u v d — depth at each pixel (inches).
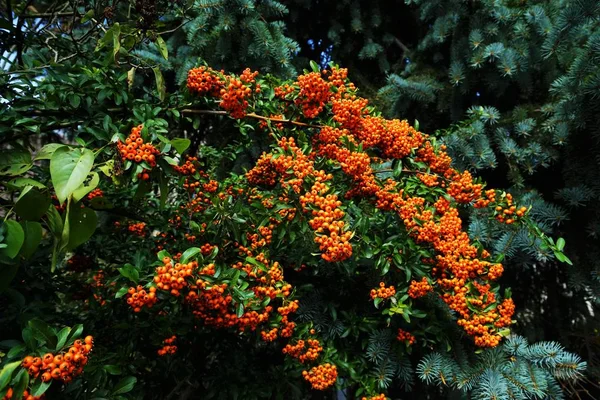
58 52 66.8
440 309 80.2
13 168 41.5
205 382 80.0
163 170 44.7
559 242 67.8
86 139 50.1
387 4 139.3
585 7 72.6
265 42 100.9
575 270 92.7
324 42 149.6
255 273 62.0
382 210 68.1
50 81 52.3
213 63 109.8
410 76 121.9
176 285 45.7
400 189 70.2
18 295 56.7
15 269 36.9
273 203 64.9
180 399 73.3
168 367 74.4
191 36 101.9
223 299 52.5
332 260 54.8
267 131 70.7
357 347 82.6
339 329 79.0
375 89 139.1
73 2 59.3
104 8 57.5
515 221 70.6
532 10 88.8
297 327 73.1
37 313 58.2
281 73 109.2
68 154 37.8
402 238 68.4
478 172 108.8
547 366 73.3
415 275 71.7
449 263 65.1
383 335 77.6
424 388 103.0
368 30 134.6
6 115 48.3
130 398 52.4
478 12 98.6
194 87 58.5
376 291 68.6
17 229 35.4
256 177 71.2
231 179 88.8
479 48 95.8
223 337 83.8
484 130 99.4
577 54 82.1
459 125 99.0
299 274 86.6
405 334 76.1
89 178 43.5
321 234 55.5
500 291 115.7
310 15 138.9
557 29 79.6
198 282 47.6
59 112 52.3
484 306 65.7
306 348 71.3
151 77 114.7
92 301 77.2
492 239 89.7
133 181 42.1
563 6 87.9
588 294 97.7
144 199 90.7
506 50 92.1
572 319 113.6
